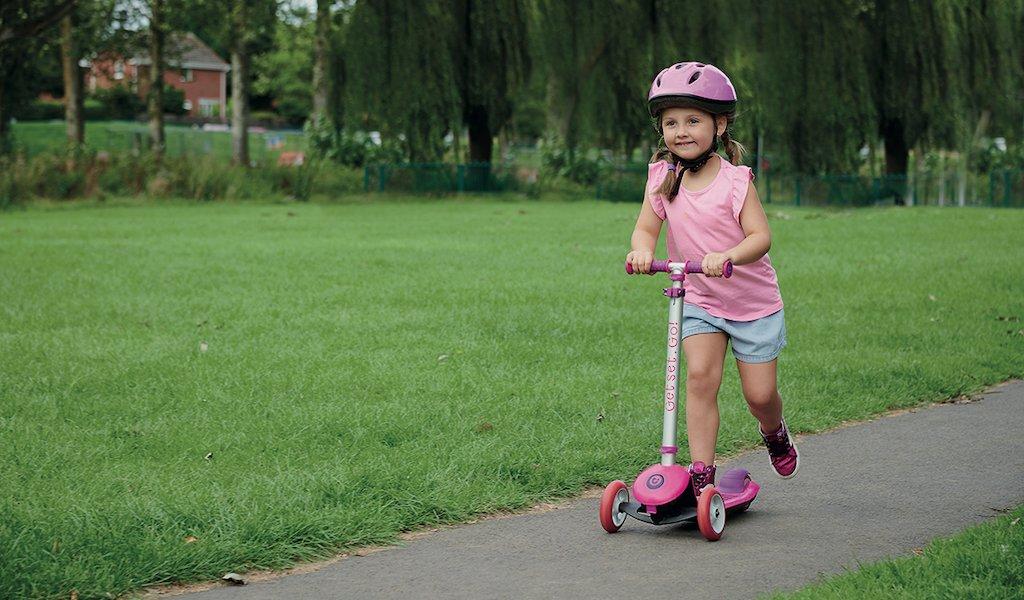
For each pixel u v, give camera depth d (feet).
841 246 55.47
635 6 107.96
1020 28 111.55
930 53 107.04
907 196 109.70
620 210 91.97
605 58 109.19
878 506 16.02
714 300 15.08
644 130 110.11
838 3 105.19
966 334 30.07
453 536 14.65
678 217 15.16
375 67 106.63
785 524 15.17
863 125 106.11
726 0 105.60
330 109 109.91
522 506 15.94
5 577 12.17
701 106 14.57
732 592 12.45
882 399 22.81
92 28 122.11
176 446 18.40
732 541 14.40
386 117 107.86
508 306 34.45
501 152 140.46
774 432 16.02
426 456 17.76
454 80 109.40
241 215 83.51
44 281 40.01
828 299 36.63
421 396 22.25
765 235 14.57
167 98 281.74
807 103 105.29
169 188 102.22
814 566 13.34
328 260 48.21
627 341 28.50
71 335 28.86
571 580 12.91
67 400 21.56
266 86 271.49
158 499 15.10
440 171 112.27
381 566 13.47
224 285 39.34
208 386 22.93
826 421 21.11
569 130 113.19
